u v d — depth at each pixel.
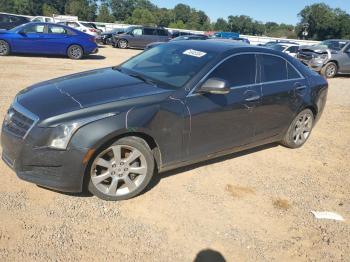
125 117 3.79
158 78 4.59
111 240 3.46
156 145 4.12
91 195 4.09
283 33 103.44
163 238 3.57
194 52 4.91
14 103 4.05
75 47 16.53
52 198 3.97
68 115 3.64
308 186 4.95
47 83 4.57
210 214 4.03
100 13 94.81
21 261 3.09
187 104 4.27
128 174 4.04
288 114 5.66
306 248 3.67
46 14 89.62
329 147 6.54
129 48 27.77
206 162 5.24
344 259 3.57
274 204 4.39
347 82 15.68
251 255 3.49
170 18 104.62
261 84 5.15
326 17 84.88
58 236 3.43
